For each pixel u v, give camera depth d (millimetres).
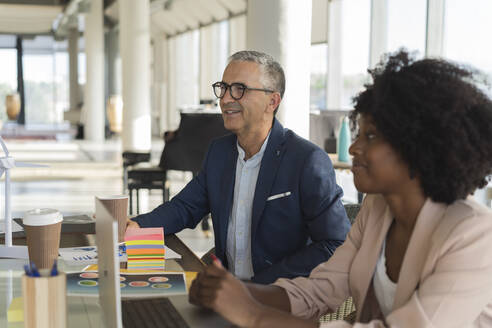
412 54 1152
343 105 6789
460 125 1054
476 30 4285
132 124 9688
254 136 1958
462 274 1040
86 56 14945
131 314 1259
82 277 1501
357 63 6406
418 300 1058
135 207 6277
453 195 1095
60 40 20562
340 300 1374
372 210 1296
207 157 2119
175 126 16234
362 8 6250
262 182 1933
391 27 5465
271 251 1945
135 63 9656
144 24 9664
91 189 7664
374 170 1128
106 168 9281
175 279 1508
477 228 1063
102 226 1147
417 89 1065
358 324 1099
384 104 1087
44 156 10648
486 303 1053
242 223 1999
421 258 1126
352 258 1355
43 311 1033
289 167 1914
